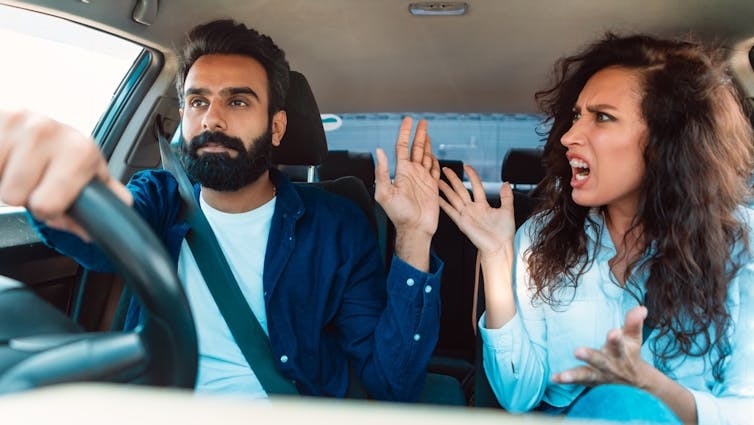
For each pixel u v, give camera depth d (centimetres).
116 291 195
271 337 137
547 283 131
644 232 125
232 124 139
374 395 142
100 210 50
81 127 195
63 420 33
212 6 177
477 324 146
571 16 178
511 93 231
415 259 132
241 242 146
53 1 155
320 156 190
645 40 125
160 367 55
